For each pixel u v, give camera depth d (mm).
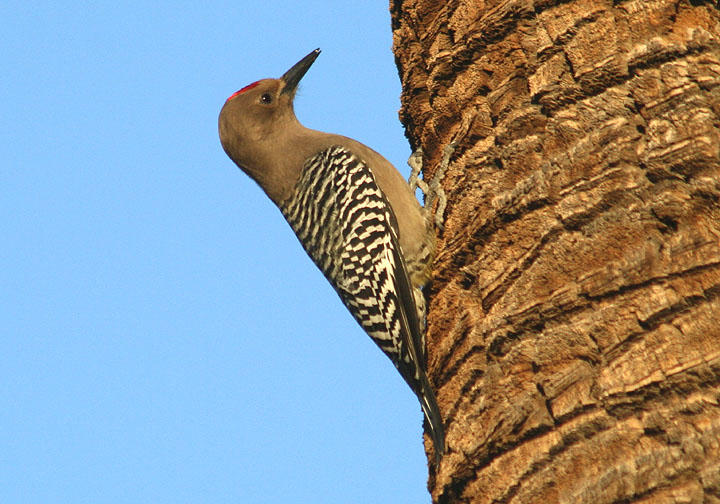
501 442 7805
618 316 7359
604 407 7145
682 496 6543
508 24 9477
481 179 9305
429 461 9352
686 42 7973
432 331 9984
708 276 7086
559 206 8062
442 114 10484
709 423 6680
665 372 6949
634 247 7512
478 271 8992
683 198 7414
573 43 8641
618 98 8117
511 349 8062
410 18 11367
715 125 7570
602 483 6934
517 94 9266
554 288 7914
